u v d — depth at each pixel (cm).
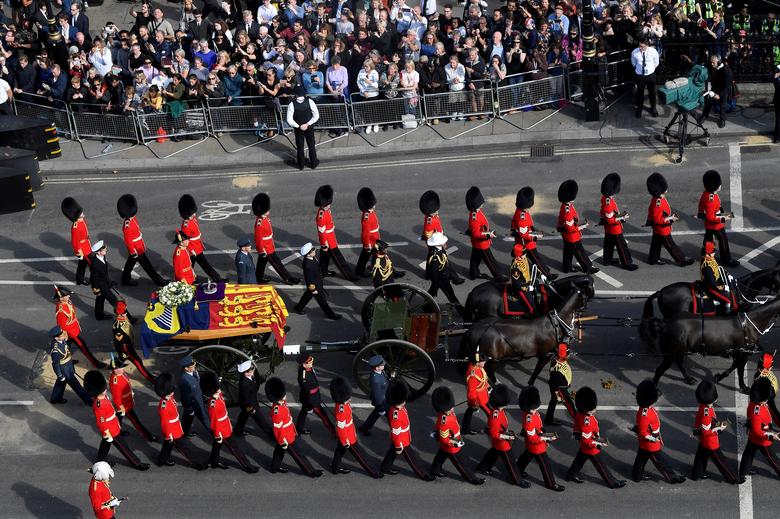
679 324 8669
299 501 8344
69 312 9638
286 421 8375
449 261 10975
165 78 13750
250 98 13438
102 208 12462
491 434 8200
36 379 9800
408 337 9106
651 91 12925
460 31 13538
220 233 11794
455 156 12912
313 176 12775
